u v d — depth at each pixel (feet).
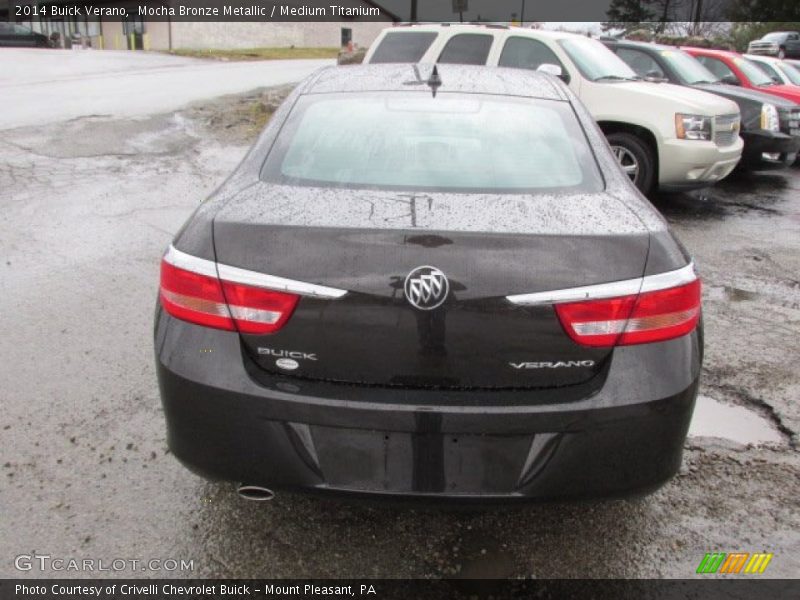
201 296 7.14
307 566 8.06
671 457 7.35
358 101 9.87
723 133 25.34
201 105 39.86
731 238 22.84
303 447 7.05
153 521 8.70
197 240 7.29
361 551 8.30
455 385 6.91
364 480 7.00
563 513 9.06
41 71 63.26
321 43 151.94
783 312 16.34
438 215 7.23
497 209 7.47
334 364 6.95
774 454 10.58
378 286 6.74
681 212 26.48
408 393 6.88
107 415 10.98
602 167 8.93
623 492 7.22
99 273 16.81
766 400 12.19
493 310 6.72
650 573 8.09
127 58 85.10
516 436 6.87
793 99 36.37
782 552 8.50
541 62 26.58
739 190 31.65
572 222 7.27
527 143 9.11
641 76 29.04
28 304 14.94
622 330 6.95
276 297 6.89
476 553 8.32
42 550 8.18
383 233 6.81
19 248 18.26
